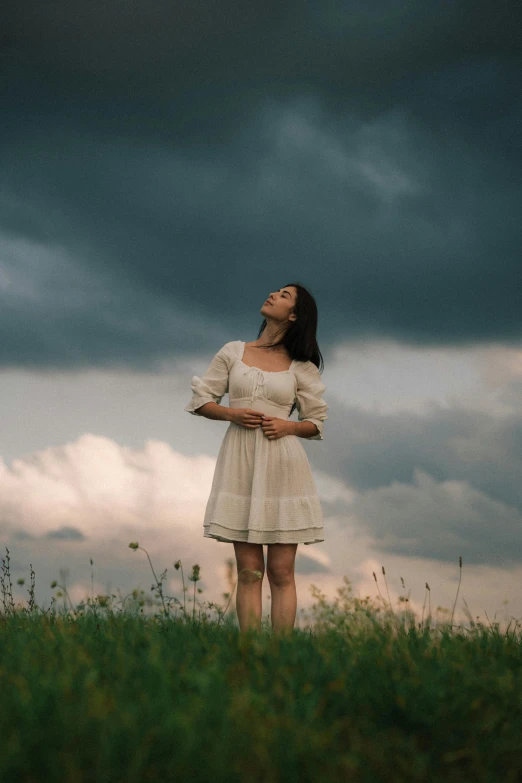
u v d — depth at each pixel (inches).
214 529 183.6
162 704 100.4
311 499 189.0
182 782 85.0
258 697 107.0
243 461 187.9
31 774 84.5
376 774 95.8
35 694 102.5
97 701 98.3
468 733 108.3
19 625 177.3
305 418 198.2
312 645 144.9
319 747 94.3
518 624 170.1
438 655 138.6
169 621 167.6
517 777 99.5
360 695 115.6
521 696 119.8
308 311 197.8
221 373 196.4
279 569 186.5
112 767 85.4
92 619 175.6
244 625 172.2
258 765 89.4
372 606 175.0
